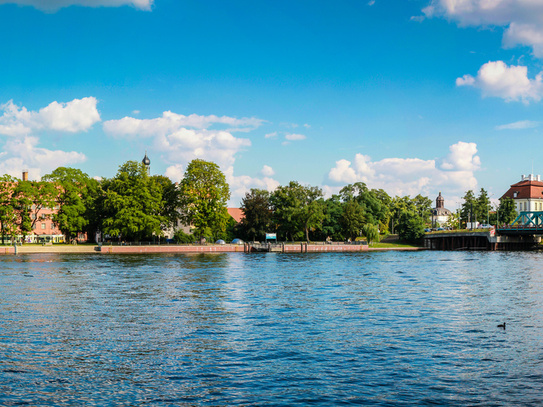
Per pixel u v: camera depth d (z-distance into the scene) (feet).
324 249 465.88
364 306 129.70
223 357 80.53
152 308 125.70
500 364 76.59
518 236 510.99
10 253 378.73
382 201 635.66
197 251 418.72
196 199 410.52
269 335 95.66
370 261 319.27
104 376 71.31
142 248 404.36
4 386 67.10
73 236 483.10
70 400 62.34
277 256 376.89
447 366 75.56
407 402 61.31
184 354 82.28
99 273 217.77
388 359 79.25
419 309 125.08
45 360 78.95
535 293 155.43
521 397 62.85
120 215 398.42
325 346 87.25
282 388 66.23
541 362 77.56
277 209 511.81
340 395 63.67
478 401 61.57
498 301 138.51
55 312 119.44
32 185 414.41
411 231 549.13
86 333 96.94
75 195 433.07
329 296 148.36
